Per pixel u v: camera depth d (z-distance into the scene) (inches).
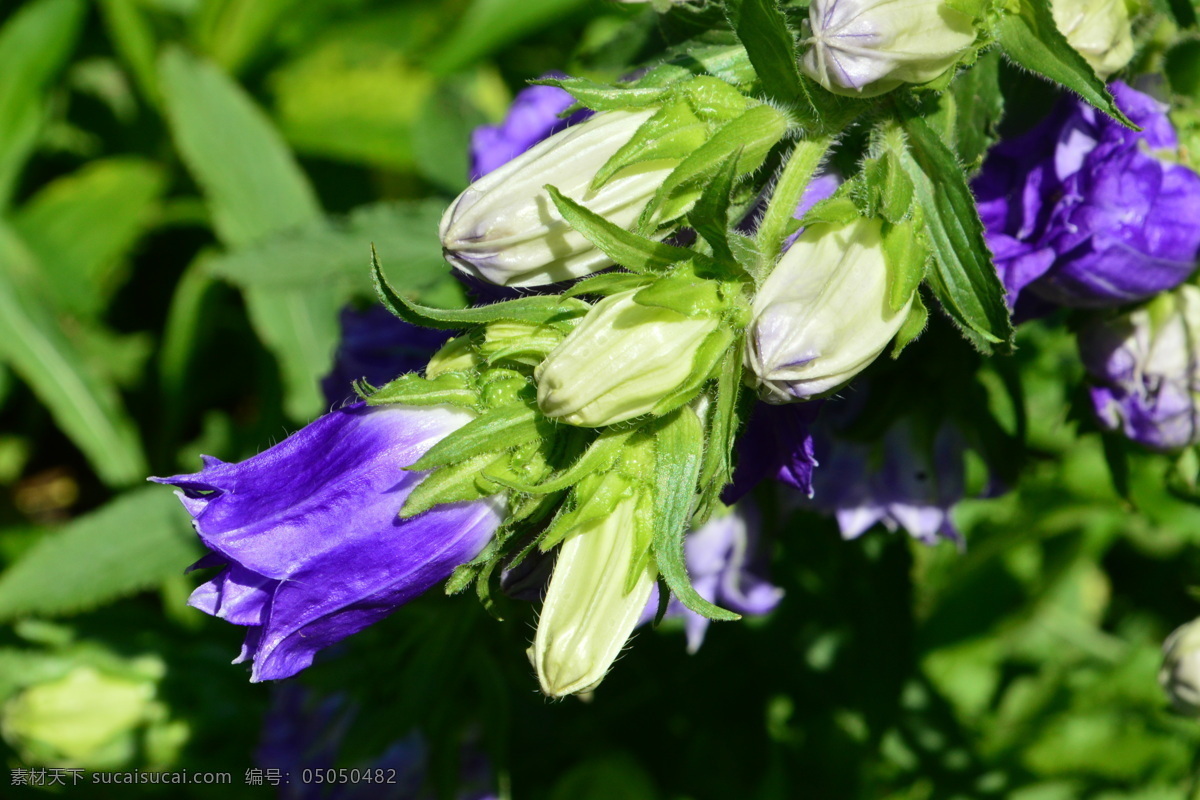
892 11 21.3
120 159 39.0
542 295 21.9
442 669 25.2
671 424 21.3
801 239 21.4
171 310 38.3
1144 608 31.7
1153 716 28.5
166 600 30.0
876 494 24.3
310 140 37.9
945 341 24.0
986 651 30.3
